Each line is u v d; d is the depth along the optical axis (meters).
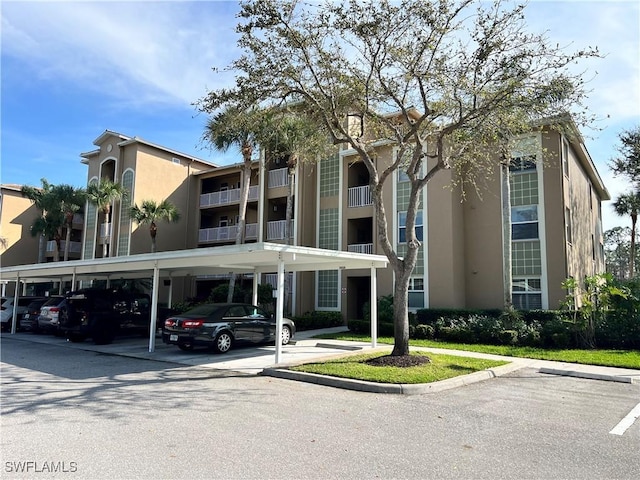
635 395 8.62
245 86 12.14
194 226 32.72
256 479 4.51
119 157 31.06
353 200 24.23
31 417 6.64
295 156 20.50
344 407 7.50
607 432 6.23
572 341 14.59
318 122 13.40
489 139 13.60
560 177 18.73
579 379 10.20
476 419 6.82
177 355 13.39
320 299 24.69
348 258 13.52
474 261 20.61
